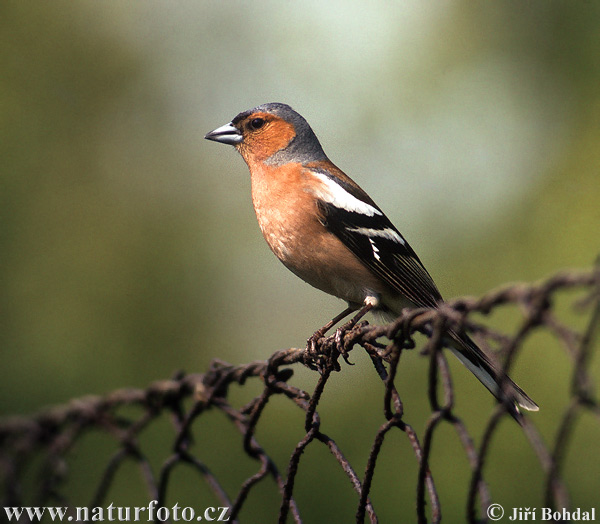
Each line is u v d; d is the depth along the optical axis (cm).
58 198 1466
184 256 1423
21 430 641
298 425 1075
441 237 1293
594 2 1327
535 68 1397
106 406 608
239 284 1429
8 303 1320
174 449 562
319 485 1015
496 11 1454
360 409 1062
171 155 1612
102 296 1341
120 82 1644
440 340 334
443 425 980
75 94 1595
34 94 1543
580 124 1268
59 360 1264
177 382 571
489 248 1230
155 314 1344
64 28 1619
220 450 1040
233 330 1384
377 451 406
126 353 1287
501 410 310
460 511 930
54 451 619
